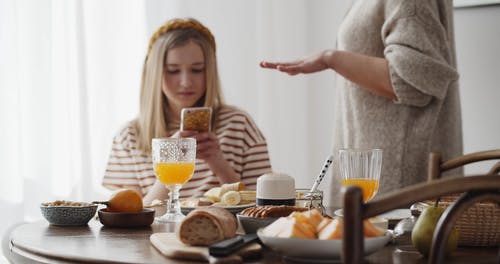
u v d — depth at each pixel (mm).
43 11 2625
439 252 828
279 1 3021
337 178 2221
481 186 792
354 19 2105
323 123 3041
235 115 2289
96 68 2738
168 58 2230
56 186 2648
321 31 3020
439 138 2025
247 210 1224
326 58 2037
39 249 1087
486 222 1093
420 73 1883
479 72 2574
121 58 2771
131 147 2291
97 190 2721
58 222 1374
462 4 2576
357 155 1252
